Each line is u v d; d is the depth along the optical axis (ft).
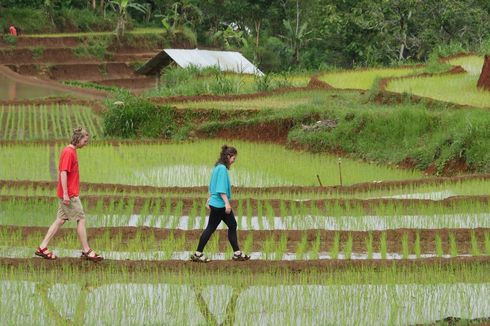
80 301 37.24
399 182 64.39
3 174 69.26
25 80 180.24
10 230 48.57
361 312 36.09
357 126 86.28
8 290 38.60
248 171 72.79
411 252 47.21
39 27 241.35
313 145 87.86
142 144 88.22
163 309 36.40
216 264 41.65
